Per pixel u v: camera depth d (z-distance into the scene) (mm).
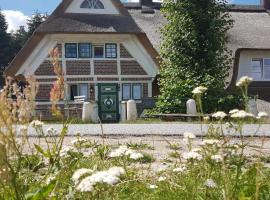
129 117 23297
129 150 3289
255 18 39906
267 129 12539
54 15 28422
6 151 2207
